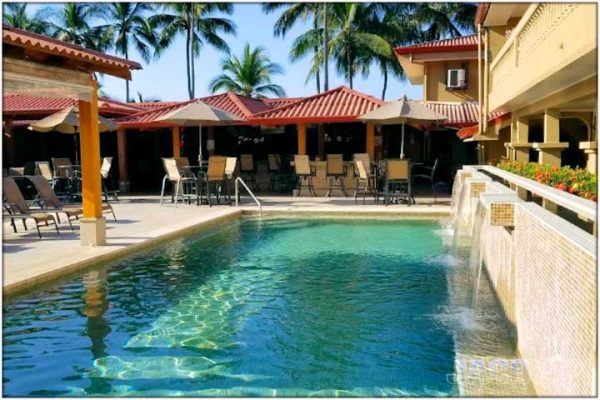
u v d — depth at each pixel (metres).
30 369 5.26
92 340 6.01
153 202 18.28
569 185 6.86
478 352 5.54
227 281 8.48
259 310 7.04
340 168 19.42
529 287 4.79
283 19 38.16
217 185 17.66
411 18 39.84
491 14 14.38
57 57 9.23
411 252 10.59
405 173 16.22
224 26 45.38
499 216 5.72
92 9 45.19
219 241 11.86
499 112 16.31
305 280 8.52
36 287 7.82
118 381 4.99
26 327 6.43
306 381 4.96
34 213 11.38
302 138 20.17
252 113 21.39
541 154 11.34
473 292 7.58
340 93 22.14
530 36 9.05
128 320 6.65
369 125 20.03
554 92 9.95
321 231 13.11
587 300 3.12
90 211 10.19
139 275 8.80
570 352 3.44
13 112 20.84
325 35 34.03
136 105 26.58
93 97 10.10
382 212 15.12
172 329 6.35
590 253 3.09
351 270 9.16
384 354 5.55
